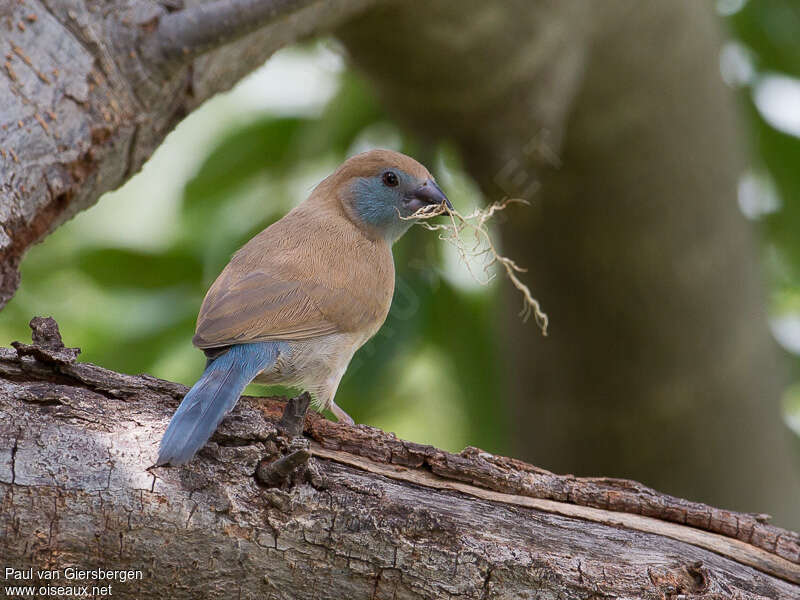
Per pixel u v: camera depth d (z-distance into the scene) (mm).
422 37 10297
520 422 13648
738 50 14289
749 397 13273
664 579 6863
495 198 11859
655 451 13391
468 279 13906
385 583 6508
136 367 12156
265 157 13195
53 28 8070
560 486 7133
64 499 6023
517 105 11062
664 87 11883
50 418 6285
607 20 11195
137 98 8438
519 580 6660
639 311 12586
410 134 12031
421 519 6605
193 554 6207
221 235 12703
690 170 12211
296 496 6402
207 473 6297
